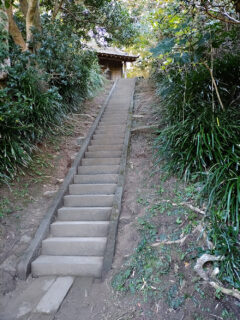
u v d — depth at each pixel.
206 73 3.36
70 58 5.43
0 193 2.96
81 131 5.03
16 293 2.08
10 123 3.30
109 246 2.34
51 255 2.52
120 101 6.66
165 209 2.53
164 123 4.21
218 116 2.89
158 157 3.49
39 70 4.64
